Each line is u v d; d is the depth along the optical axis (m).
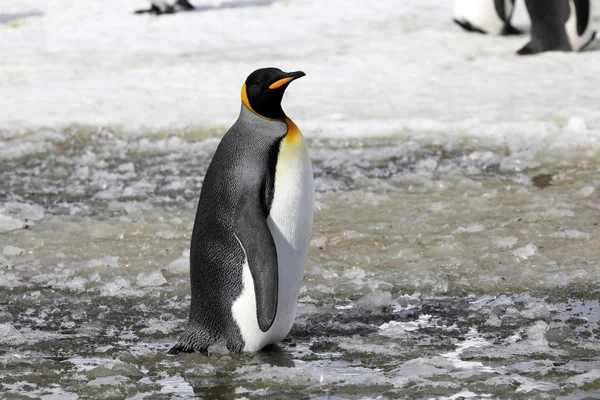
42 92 43.53
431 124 35.88
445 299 19.16
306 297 19.34
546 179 29.16
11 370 15.85
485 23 56.41
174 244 23.58
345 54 51.41
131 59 52.12
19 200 28.80
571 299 18.86
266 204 14.80
